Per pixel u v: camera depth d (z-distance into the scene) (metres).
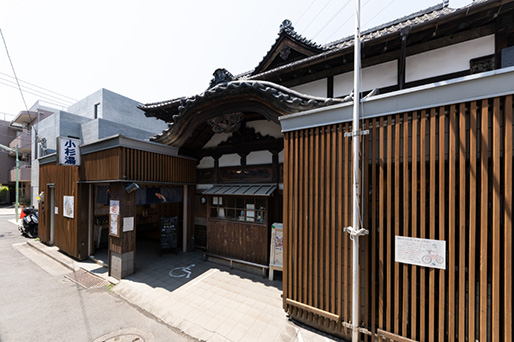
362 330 3.50
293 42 6.96
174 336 3.96
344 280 3.72
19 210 23.22
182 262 7.48
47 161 9.70
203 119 6.48
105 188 8.16
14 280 6.26
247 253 6.76
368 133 3.49
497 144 2.80
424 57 5.12
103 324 4.29
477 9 4.05
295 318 4.32
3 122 28.08
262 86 5.07
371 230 3.57
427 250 3.12
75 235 7.79
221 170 8.15
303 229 4.22
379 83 5.59
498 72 2.74
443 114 3.08
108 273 6.55
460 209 2.96
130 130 17.25
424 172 3.15
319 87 6.46
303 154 4.29
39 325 4.23
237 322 4.32
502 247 2.83
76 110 20.14
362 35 7.48
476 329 2.93
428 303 3.16
